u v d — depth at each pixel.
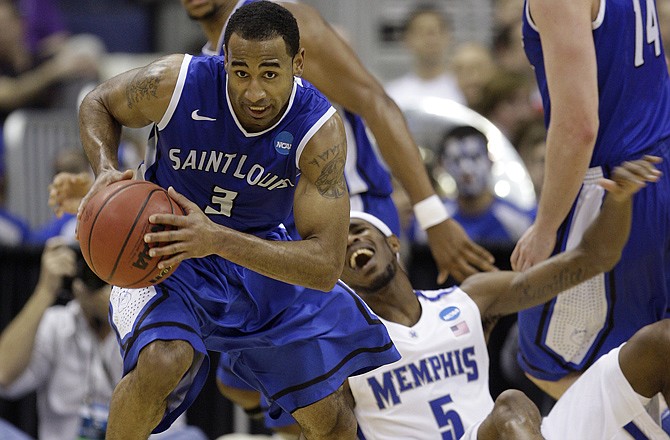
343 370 12.29
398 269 14.27
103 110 11.29
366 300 14.16
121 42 33.00
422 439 13.59
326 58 14.85
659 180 13.73
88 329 19.19
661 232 13.79
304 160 11.06
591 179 13.84
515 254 14.27
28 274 21.47
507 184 24.31
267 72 10.49
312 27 14.81
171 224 10.36
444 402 13.72
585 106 13.03
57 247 19.20
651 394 12.52
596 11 13.33
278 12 10.60
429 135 24.75
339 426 12.52
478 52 28.34
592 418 12.75
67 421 19.31
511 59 28.72
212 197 11.46
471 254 15.23
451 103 25.72
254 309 11.89
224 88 11.00
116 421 11.25
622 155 13.68
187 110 11.00
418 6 31.80
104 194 10.66
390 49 31.91
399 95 28.45
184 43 32.81
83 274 18.86
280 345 11.98
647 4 13.72
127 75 11.32
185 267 11.58
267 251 10.63
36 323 19.09
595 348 14.31
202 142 11.09
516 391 12.59
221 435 20.81
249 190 11.38
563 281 13.77
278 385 12.27
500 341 20.00
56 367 19.28
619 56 13.51
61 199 13.83
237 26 10.52
